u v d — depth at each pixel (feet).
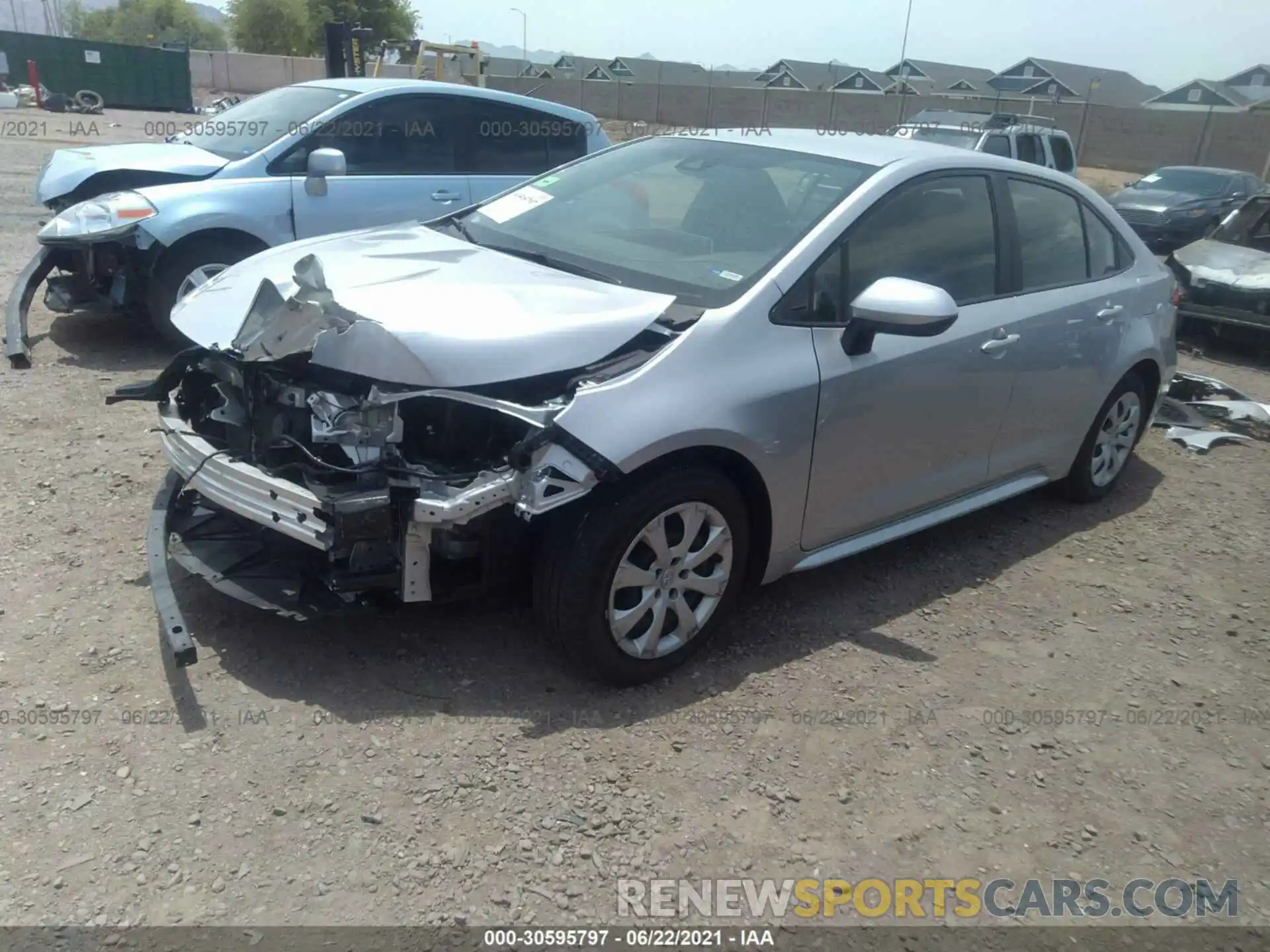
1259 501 18.43
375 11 201.77
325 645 11.26
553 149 25.43
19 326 20.48
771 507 11.55
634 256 12.59
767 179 13.30
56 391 18.72
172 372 11.46
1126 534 16.57
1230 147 113.80
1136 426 17.66
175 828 8.63
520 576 10.75
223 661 10.86
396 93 23.15
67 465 15.38
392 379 9.71
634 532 10.32
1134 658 12.73
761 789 9.73
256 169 21.75
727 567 11.37
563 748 9.99
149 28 234.79
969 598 13.93
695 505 10.78
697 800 9.49
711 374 10.69
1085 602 14.11
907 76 215.92
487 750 9.86
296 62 161.79
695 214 13.17
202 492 10.50
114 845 8.41
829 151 13.62
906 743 10.61
